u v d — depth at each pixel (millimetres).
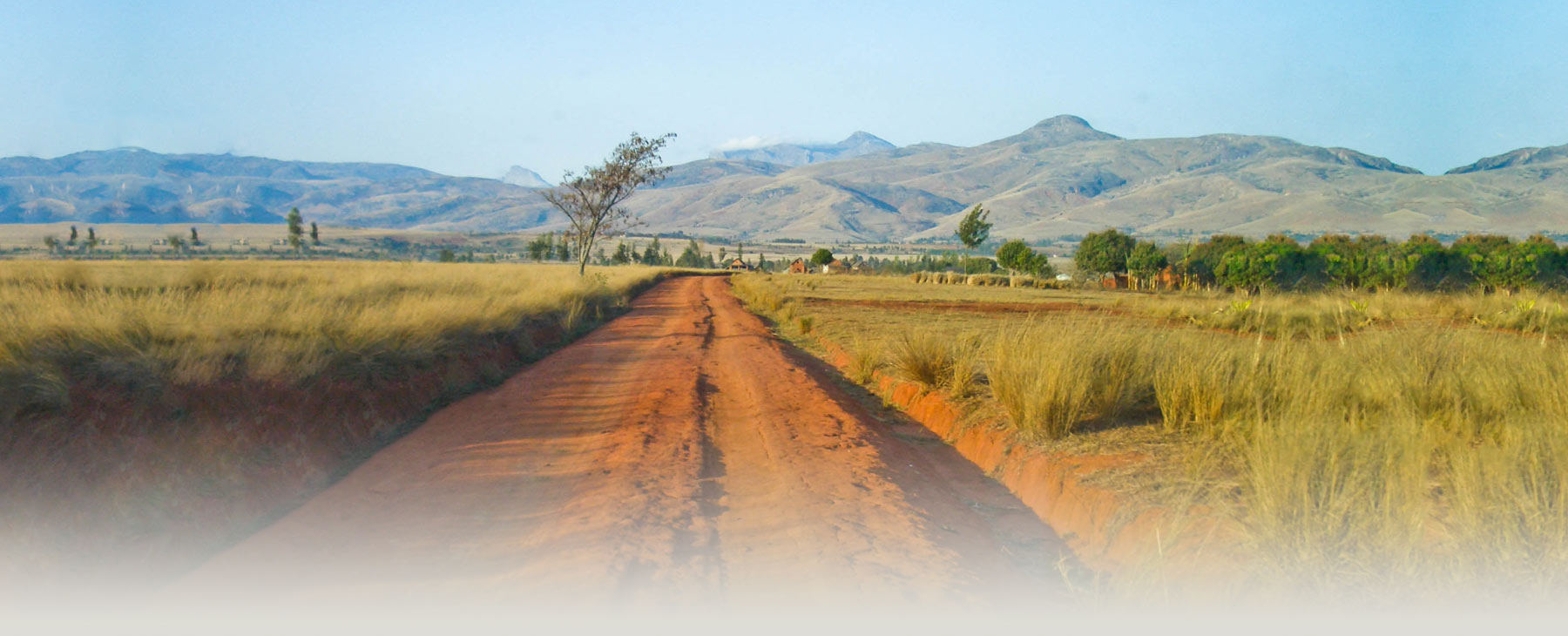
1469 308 21297
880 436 9391
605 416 9789
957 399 10242
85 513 5258
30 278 16047
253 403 7328
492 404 10516
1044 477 7148
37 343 7402
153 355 7398
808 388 12156
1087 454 7227
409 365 10594
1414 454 4922
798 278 70438
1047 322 10500
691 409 10219
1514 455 4613
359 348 9789
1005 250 76375
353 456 7914
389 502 6422
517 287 24609
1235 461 6398
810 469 7582
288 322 10133
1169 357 9117
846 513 6223
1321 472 4656
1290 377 7891
